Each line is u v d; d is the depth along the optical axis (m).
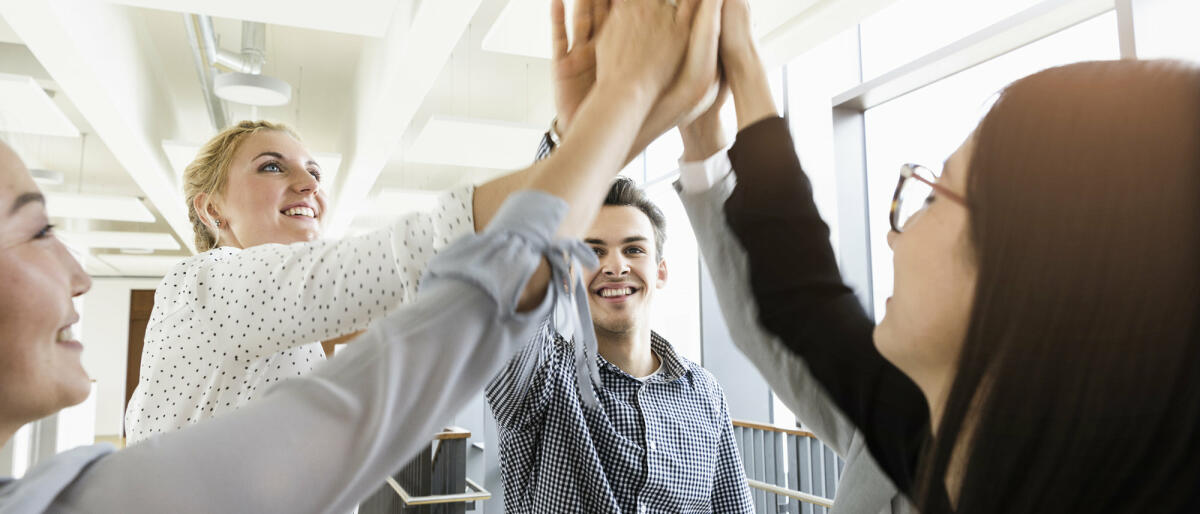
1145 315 0.29
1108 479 0.30
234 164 1.30
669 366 1.35
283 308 0.75
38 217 0.40
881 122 4.20
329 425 0.34
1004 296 0.33
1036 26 3.16
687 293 6.26
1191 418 0.28
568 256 0.43
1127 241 0.30
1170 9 2.31
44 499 0.30
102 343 16.58
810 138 4.46
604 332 1.33
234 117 8.53
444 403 0.38
